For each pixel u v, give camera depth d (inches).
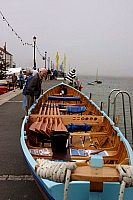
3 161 256.8
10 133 362.3
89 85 4247.0
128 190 130.4
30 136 257.1
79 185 128.9
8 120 447.2
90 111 397.1
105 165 163.6
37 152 210.8
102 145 269.3
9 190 199.6
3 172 231.0
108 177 121.6
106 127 281.3
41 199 187.5
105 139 267.6
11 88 1055.6
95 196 130.5
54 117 297.1
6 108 573.9
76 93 598.9
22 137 217.3
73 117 301.3
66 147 204.5
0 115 492.1
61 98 458.3
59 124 263.3
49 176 126.0
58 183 128.3
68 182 122.7
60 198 129.7
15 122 432.5
